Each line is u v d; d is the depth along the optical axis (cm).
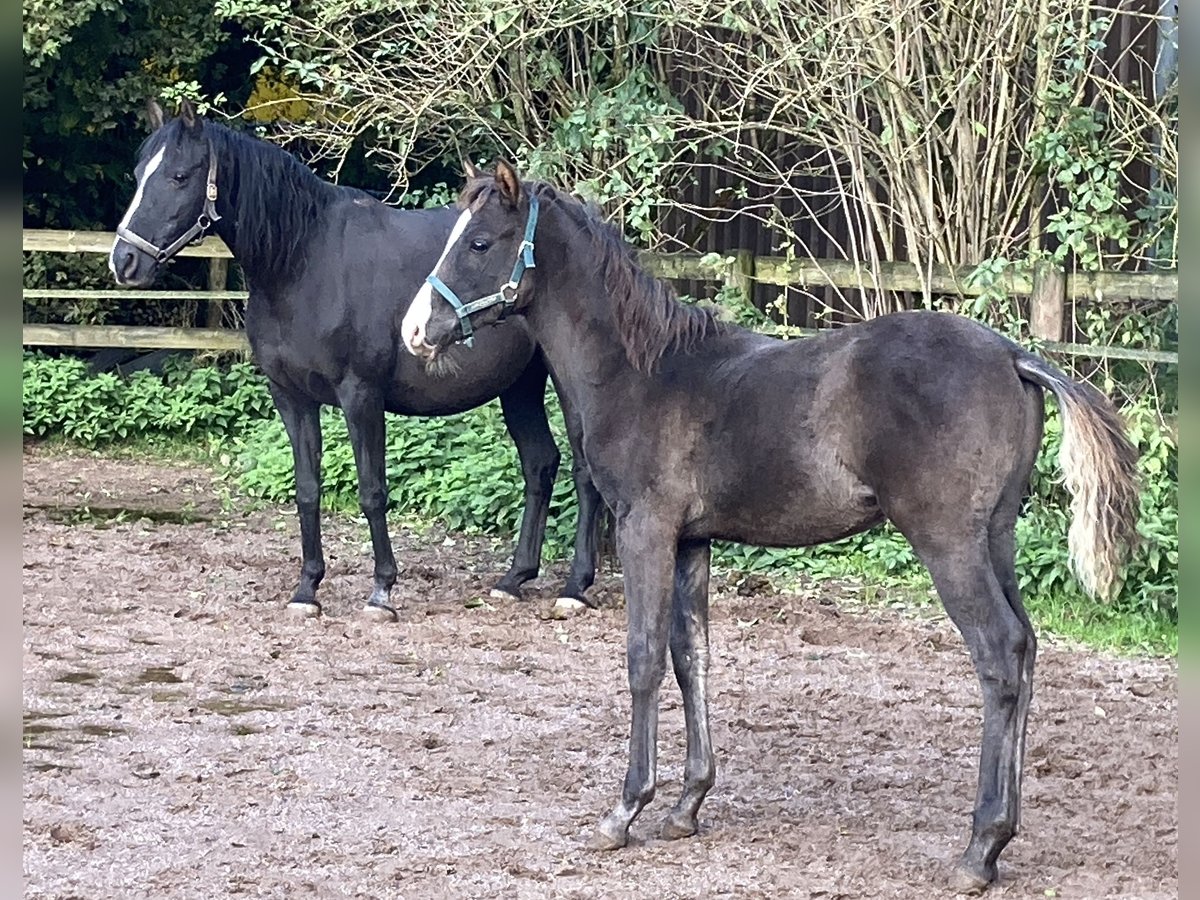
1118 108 826
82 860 486
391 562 727
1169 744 582
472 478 880
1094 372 770
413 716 605
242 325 1253
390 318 707
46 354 1254
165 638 691
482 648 688
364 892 470
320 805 527
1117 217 788
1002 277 787
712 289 967
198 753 566
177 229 688
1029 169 836
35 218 1266
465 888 473
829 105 854
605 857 493
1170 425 754
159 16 1191
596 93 916
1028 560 742
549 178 916
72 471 1027
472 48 917
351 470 927
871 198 853
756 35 873
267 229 694
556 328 506
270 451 983
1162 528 712
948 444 459
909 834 508
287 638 694
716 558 808
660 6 891
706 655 507
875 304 850
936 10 828
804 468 475
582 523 741
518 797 535
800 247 981
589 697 629
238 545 852
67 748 568
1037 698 630
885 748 579
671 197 977
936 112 841
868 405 468
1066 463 461
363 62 967
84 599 744
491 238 504
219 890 470
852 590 770
